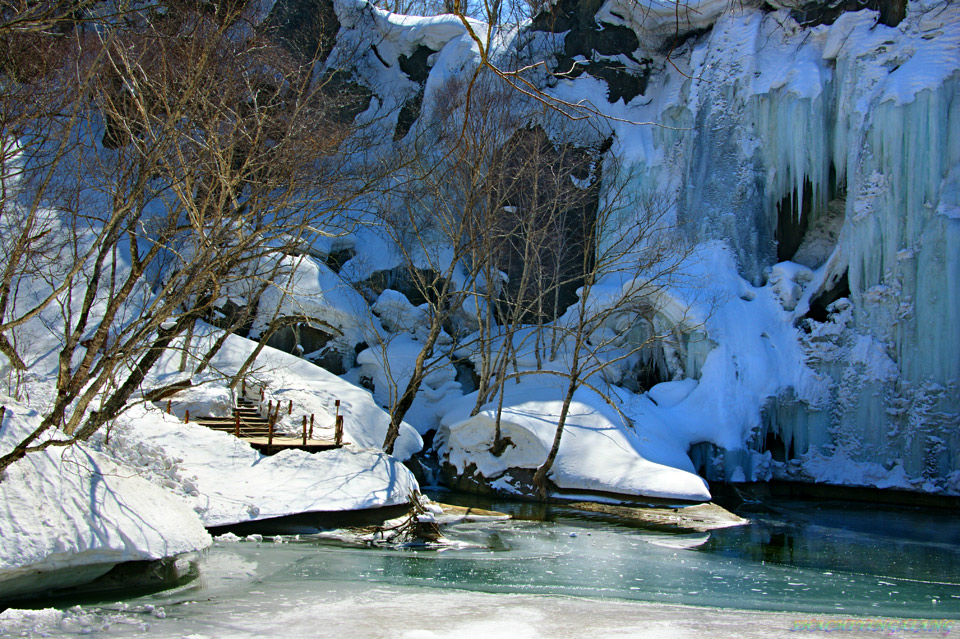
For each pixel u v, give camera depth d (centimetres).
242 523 1273
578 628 694
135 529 850
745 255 2530
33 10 701
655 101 2959
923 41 2242
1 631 651
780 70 2552
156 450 1362
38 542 743
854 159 2281
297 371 2331
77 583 832
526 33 3059
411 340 2792
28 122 1073
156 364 2047
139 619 725
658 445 2070
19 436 818
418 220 2791
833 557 1323
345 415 2130
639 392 2466
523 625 703
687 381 2331
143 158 973
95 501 837
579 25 3038
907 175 2128
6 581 738
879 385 2125
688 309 2292
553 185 2506
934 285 2039
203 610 777
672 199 2711
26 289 2045
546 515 1738
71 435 905
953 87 2098
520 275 2823
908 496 2047
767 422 2228
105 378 911
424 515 1380
